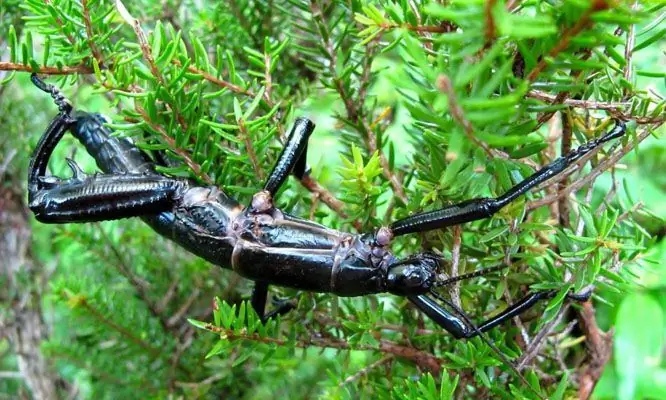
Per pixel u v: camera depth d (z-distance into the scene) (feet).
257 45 1.01
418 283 0.85
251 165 0.88
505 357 0.83
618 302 1.00
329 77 0.93
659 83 0.98
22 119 1.11
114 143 0.98
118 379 1.09
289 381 1.10
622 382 1.05
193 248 0.91
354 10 0.87
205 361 1.07
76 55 0.85
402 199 0.89
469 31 0.66
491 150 0.75
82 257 1.15
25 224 1.15
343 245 0.88
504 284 0.84
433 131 0.80
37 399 1.14
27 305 1.14
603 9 0.67
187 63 0.82
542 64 0.70
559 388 0.81
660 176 1.21
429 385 0.80
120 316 1.05
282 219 0.89
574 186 0.83
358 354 1.11
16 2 1.01
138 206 0.92
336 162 1.25
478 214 0.82
